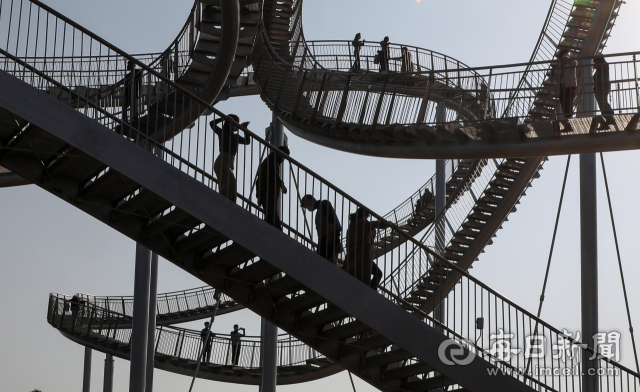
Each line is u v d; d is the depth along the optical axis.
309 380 21.50
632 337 15.35
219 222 9.37
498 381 10.17
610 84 11.73
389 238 22.73
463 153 12.97
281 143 17.56
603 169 16.14
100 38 9.76
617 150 11.75
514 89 12.35
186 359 21.20
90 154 8.95
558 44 15.59
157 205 10.11
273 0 19.36
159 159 9.26
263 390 16.22
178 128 15.34
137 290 17.34
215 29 14.54
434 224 17.91
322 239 10.50
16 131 9.57
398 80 23.27
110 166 9.01
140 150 9.20
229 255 10.12
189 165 9.91
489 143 12.59
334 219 10.35
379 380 11.37
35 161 10.02
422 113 13.21
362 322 9.82
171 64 15.82
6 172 19.47
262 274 10.43
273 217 10.10
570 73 12.24
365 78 23.69
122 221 10.43
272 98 17.59
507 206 17.41
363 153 14.74
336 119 14.59
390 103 13.63
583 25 15.60
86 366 28.72
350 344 10.76
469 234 18.03
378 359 11.10
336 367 20.14
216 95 15.73
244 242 9.41
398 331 9.89
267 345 16.38
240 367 21.53
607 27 15.28
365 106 14.09
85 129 9.00
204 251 10.66
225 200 9.45
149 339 19.53
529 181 17.52
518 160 16.80
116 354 22.22
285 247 9.58
